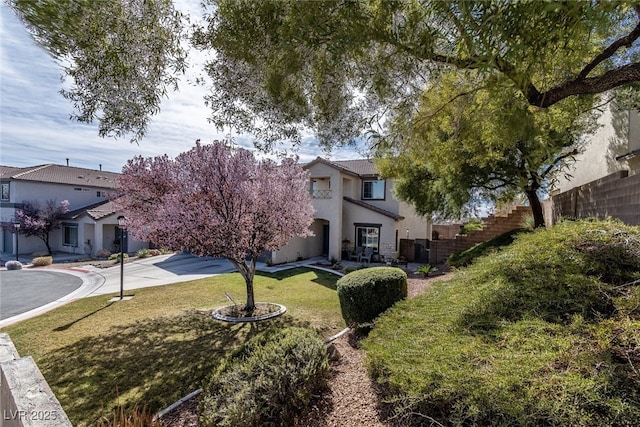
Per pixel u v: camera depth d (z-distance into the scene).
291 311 8.43
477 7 1.88
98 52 2.01
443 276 11.30
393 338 3.57
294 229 8.73
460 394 2.33
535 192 10.96
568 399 1.98
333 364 4.57
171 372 5.19
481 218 16.28
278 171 8.66
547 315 2.97
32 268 17.31
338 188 17.33
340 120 3.29
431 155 5.66
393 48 2.49
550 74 2.92
